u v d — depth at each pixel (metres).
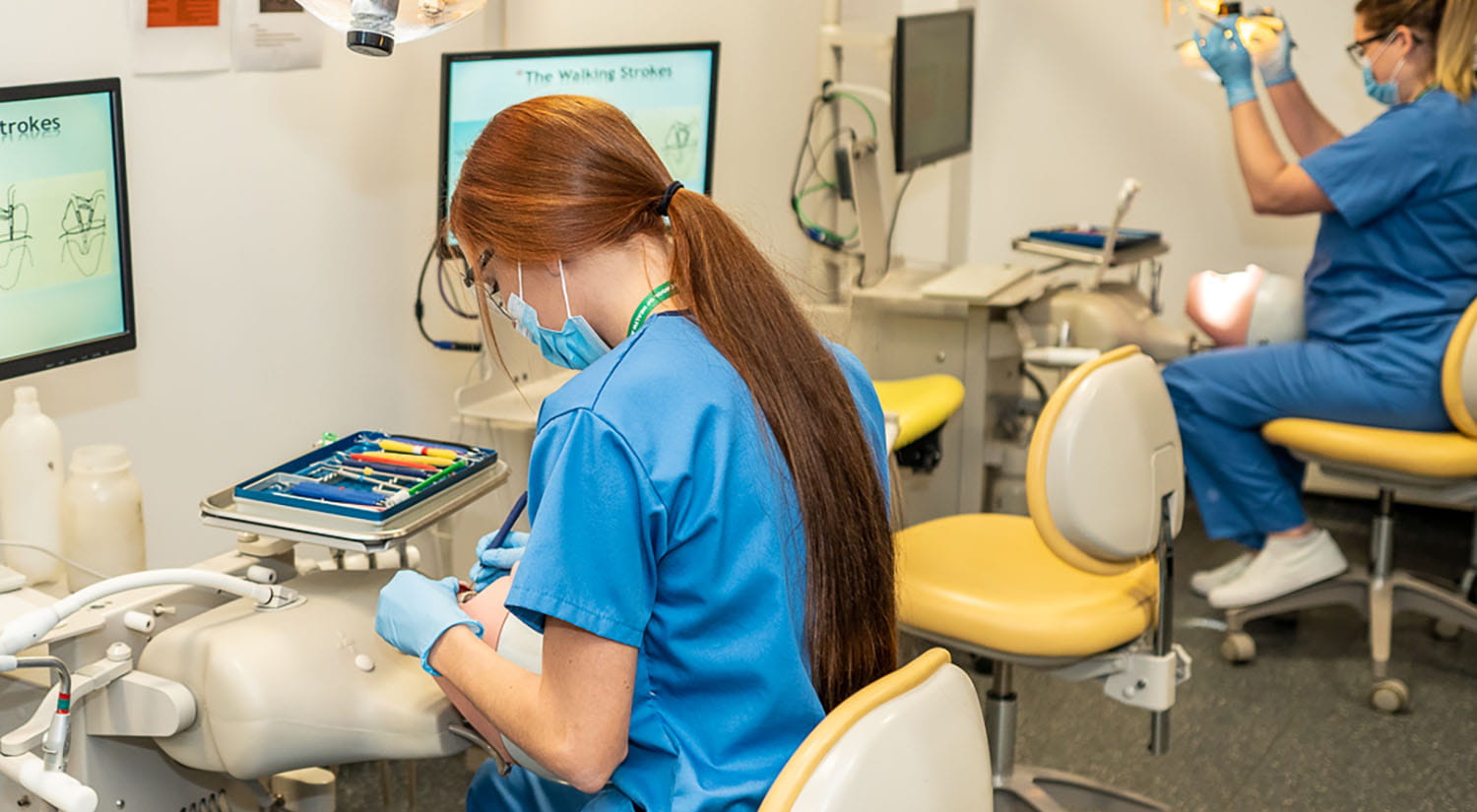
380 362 2.38
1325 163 2.81
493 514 2.41
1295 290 3.14
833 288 3.43
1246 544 3.13
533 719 1.12
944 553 2.10
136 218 1.88
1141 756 2.55
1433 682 2.88
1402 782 2.46
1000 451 3.15
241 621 1.43
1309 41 3.71
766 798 1.00
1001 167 4.14
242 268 2.07
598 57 2.23
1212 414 3.01
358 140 2.26
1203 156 3.88
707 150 2.51
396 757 1.40
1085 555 1.82
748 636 1.13
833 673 1.18
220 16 1.95
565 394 1.12
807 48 3.61
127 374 1.90
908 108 3.26
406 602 1.24
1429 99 2.77
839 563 1.16
